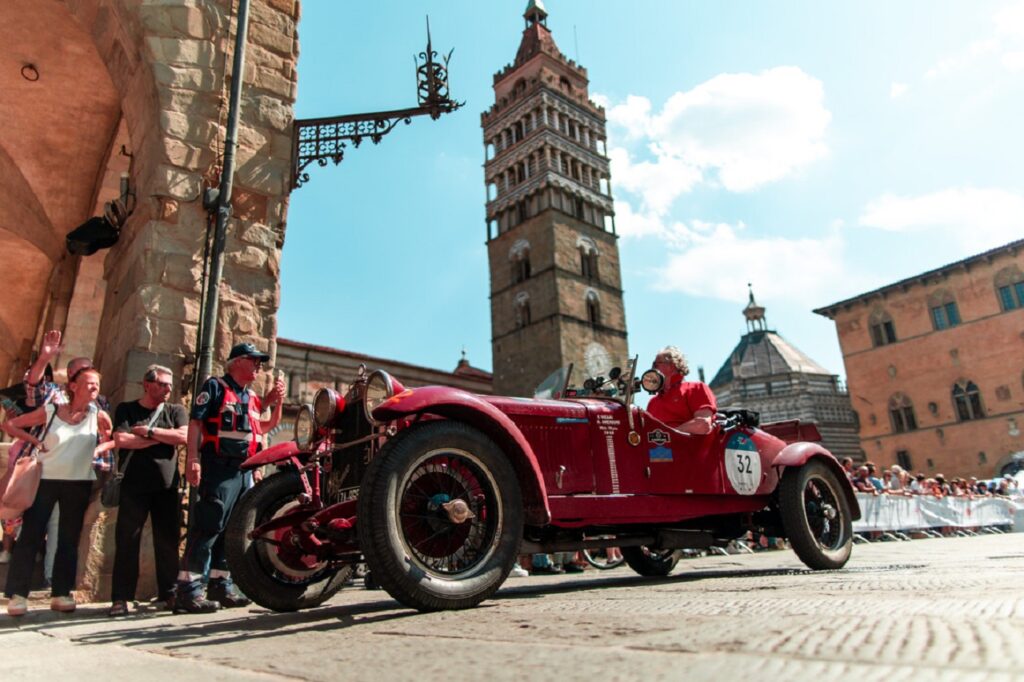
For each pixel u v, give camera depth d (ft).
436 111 24.90
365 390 9.89
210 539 13.42
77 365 14.20
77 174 32.55
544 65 181.68
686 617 5.53
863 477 43.91
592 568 25.71
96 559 16.66
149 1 21.58
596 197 175.32
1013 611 4.55
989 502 56.34
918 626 4.08
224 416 13.99
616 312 161.99
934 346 132.05
